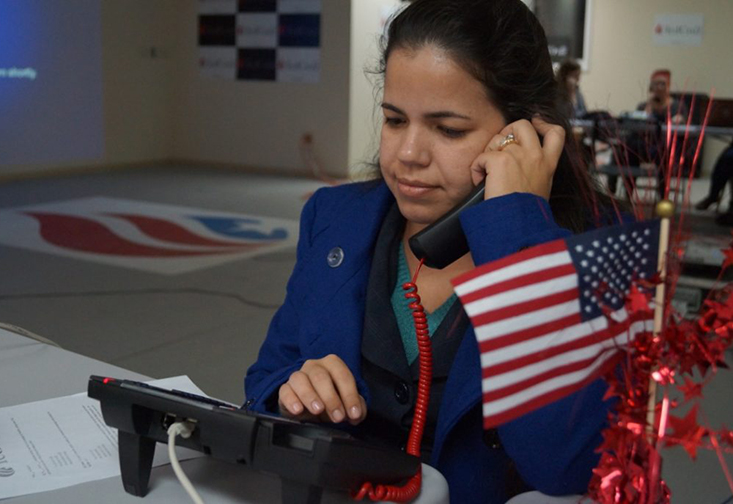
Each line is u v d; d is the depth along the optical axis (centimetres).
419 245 86
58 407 92
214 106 854
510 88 87
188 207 617
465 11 86
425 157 88
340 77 775
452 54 84
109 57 796
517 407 54
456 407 84
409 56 86
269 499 72
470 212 80
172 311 349
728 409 236
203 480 75
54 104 746
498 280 53
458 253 87
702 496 192
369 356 95
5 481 75
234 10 820
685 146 60
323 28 775
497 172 82
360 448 66
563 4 866
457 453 89
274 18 798
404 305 98
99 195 658
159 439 70
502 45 86
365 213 104
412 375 94
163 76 864
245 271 426
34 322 325
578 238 54
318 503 65
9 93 703
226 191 704
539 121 89
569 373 55
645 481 54
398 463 71
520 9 92
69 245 473
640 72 859
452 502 89
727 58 827
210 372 277
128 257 448
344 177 790
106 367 106
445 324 92
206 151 869
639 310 53
